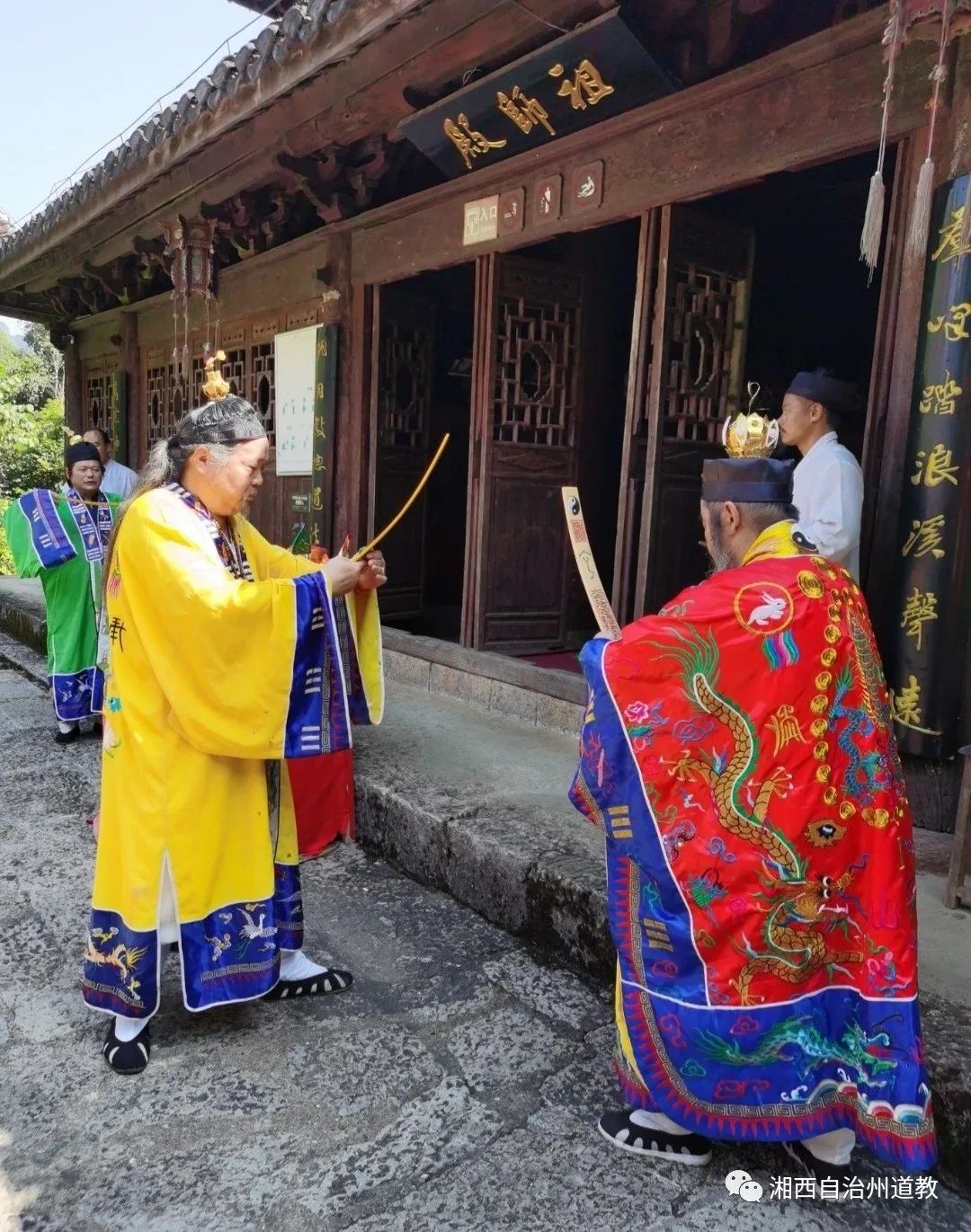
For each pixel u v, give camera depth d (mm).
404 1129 1921
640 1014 1689
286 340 5844
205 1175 1772
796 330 6820
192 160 5113
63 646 4625
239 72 4090
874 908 1598
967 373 2570
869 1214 1716
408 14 3311
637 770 1602
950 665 2693
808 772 1558
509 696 4430
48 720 5219
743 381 4133
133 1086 2035
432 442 7336
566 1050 2207
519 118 3848
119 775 2074
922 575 2699
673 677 1578
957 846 2344
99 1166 1794
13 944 2680
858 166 5258
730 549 1781
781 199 5625
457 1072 2115
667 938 1639
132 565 1989
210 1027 2275
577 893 2557
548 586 5070
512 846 2820
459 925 2844
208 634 1935
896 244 2846
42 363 20828
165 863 2041
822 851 1574
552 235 4152
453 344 7211
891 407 2873
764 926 1576
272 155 4926
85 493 4613
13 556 4488
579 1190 1764
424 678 4996
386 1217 1686
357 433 5406
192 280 5801
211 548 2037
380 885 3127
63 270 7762
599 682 1622
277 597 1990
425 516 5938
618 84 3447
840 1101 1672
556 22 3369
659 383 3793
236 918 2139
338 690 2113
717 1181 1799
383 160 4773
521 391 4832
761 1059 1622
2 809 3812
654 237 3732
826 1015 1648
